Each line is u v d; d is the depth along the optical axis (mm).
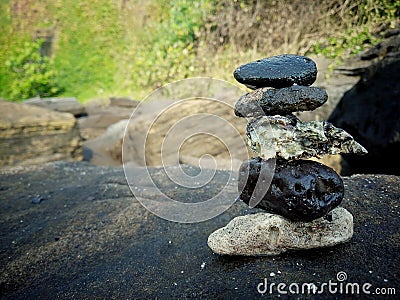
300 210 257
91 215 420
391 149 512
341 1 859
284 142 265
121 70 1248
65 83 1309
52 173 624
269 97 263
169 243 340
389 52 637
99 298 275
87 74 1306
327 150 264
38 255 351
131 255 330
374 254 262
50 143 763
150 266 307
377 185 376
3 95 1259
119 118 1085
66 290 293
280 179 262
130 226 382
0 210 468
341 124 606
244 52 915
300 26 868
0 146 716
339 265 255
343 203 343
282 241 270
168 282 277
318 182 260
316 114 713
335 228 271
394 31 745
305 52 870
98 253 343
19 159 733
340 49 816
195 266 290
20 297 293
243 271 264
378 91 562
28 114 767
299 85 262
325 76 767
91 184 531
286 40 853
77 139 795
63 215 431
